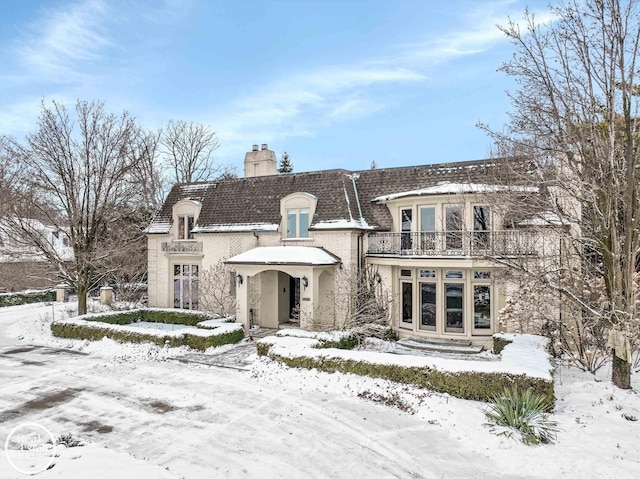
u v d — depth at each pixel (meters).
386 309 18.59
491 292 16.86
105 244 23.11
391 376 11.80
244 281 19.52
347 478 7.25
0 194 22.23
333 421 9.70
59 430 9.18
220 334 17.03
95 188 22.20
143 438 8.80
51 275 25.00
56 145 21.27
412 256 16.80
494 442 8.37
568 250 12.68
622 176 10.73
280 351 13.88
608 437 8.46
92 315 20.75
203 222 23.08
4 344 18.50
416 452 8.20
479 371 10.58
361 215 19.86
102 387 12.21
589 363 12.59
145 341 17.12
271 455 8.07
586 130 10.59
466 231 14.76
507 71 11.65
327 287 19.67
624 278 10.63
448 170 19.14
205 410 10.39
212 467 7.59
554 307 13.99
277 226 20.83
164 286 24.44
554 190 12.28
